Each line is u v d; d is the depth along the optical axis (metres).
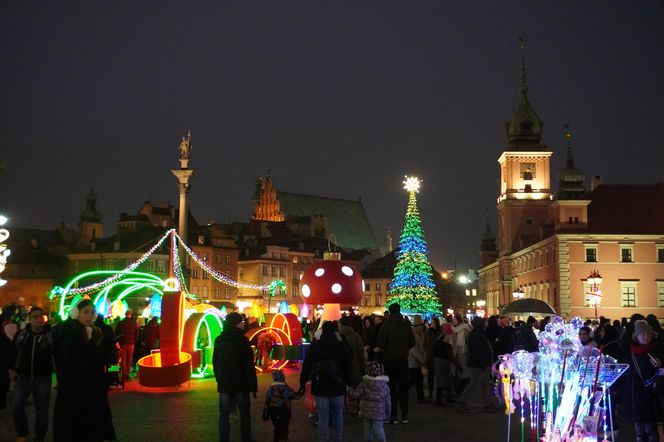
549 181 114.25
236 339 15.69
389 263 148.12
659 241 81.44
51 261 125.75
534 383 14.63
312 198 173.12
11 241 146.62
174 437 16.70
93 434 11.87
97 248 115.69
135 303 95.75
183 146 57.31
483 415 20.94
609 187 87.62
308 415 20.08
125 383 28.64
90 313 12.18
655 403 14.45
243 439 15.72
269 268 132.62
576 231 82.56
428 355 24.86
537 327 32.16
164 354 26.89
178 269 57.75
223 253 123.75
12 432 17.38
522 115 115.38
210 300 108.81
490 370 23.55
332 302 33.56
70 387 11.86
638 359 14.59
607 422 17.38
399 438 16.98
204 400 23.50
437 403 23.23
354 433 17.75
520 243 108.62
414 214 73.00
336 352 14.65
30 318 15.12
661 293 80.88
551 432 13.30
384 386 14.80
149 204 127.56
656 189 87.38
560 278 81.81
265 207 166.62
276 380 15.64
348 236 173.12
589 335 18.30
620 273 81.44
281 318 37.72
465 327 25.08
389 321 19.44
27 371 14.88
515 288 110.06
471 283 178.38
